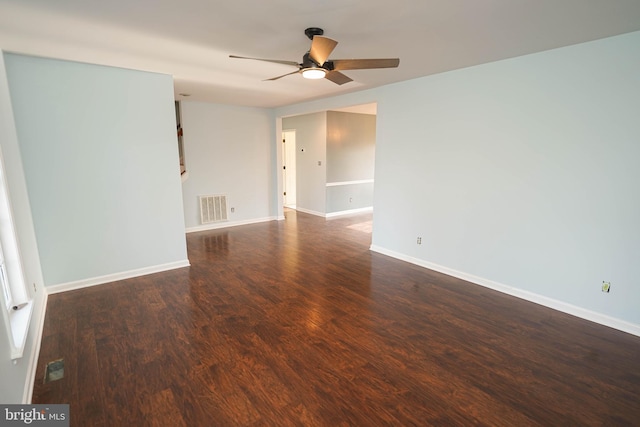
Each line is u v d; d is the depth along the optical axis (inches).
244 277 158.1
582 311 118.9
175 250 169.8
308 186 314.2
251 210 276.7
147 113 153.2
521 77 126.5
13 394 68.8
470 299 134.6
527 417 74.7
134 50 117.9
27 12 84.7
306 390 83.0
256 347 101.0
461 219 153.7
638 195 103.3
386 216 191.6
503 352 98.8
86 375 88.1
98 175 144.7
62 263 140.6
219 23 93.0
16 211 105.1
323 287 146.4
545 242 126.3
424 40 107.7
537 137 124.3
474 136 144.1
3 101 107.6
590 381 86.3
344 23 93.4
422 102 163.5
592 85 109.2
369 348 100.7
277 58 127.8
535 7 82.3
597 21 91.4
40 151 130.9
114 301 132.2
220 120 250.4
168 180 163.3
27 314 93.4
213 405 77.9
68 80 133.6
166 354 97.4
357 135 309.3
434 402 79.1
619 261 108.9
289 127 326.3
